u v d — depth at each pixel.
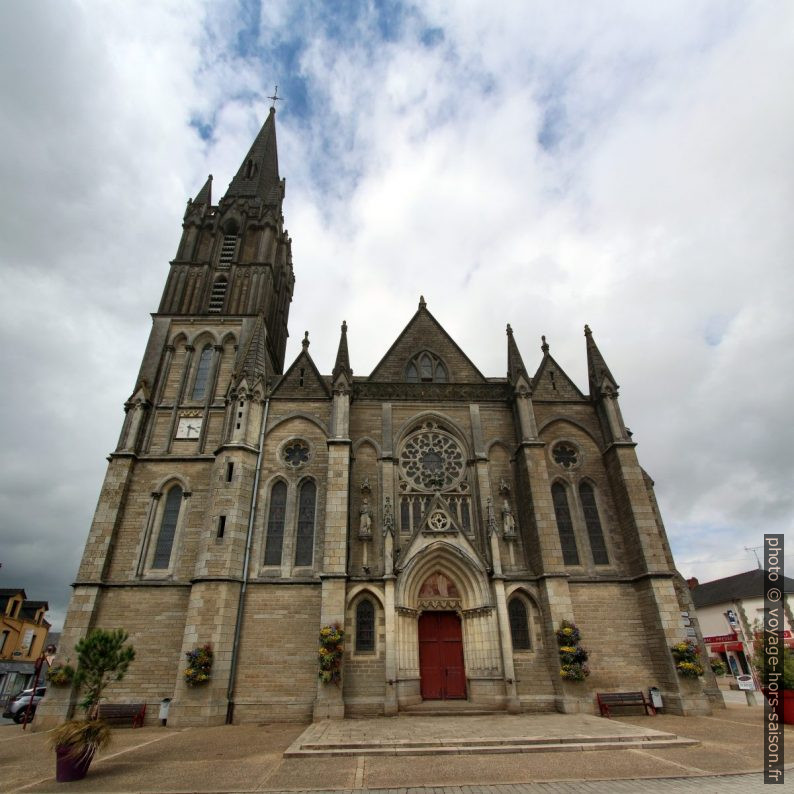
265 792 12.34
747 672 58.41
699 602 68.69
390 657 24.78
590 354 35.16
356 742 17.03
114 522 28.47
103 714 23.58
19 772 14.97
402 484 30.92
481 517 29.86
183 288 38.38
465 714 23.89
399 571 27.02
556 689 25.23
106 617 26.41
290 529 28.89
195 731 21.62
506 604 26.44
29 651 64.12
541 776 13.48
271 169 51.16
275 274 42.66
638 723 21.97
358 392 33.62
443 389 34.16
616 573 28.83
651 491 32.47
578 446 32.53
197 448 31.83
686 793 11.64
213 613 25.25
